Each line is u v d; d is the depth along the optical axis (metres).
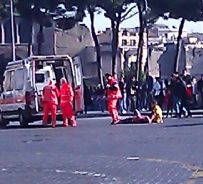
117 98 33.94
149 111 42.88
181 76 40.00
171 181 14.90
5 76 34.88
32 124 36.41
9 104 34.31
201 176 15.55
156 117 33.59
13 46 54.47
